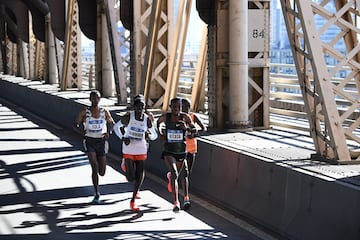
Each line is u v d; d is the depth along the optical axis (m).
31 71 36.19
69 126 22.48
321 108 9.12
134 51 18.17
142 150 10.58
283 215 8.72
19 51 39.81
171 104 10.40
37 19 31.62
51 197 11.52
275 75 20.12
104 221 9.76
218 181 10.90
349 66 8.99
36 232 9.13
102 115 11.34
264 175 9.33
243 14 12.92
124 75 19.81
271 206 9.07
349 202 7.29
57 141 19.34
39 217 10.05
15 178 13.40
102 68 23.31
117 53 19.78
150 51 16.86
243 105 13.12
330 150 9.12
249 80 13.66
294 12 9.18
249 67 13.63
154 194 11.75
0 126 23.66
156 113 16.91
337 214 7.50
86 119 11.27
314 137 9.32
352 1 9.04
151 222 9.65
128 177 10.61
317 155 9.34
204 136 12.38
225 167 10.68
